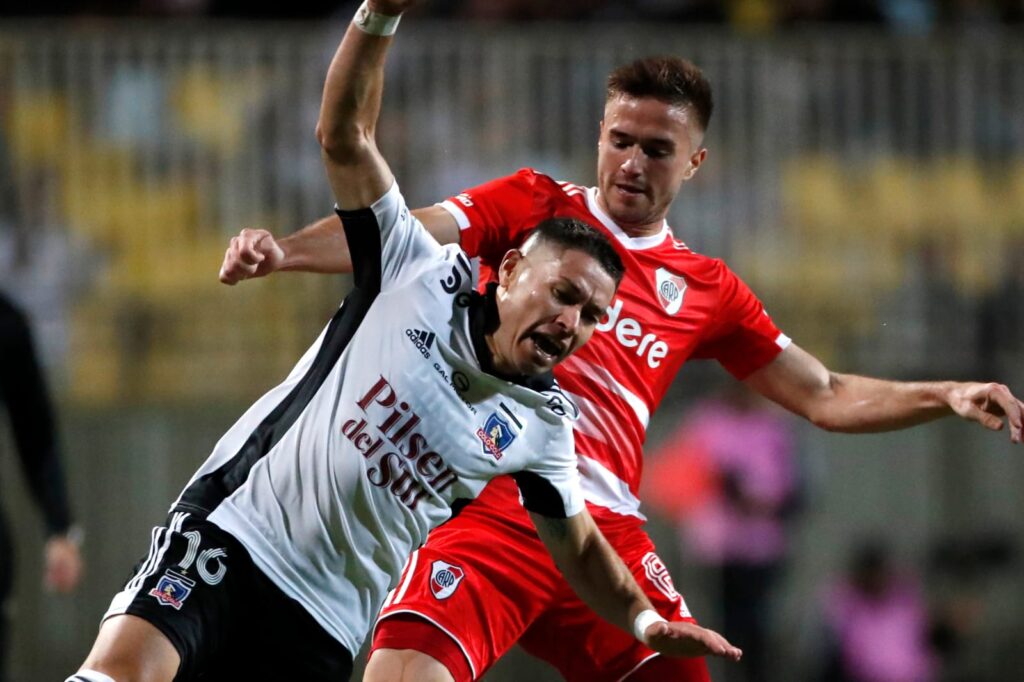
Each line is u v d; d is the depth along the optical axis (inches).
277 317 1413.6
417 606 701.9
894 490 1473.9
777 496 1402.6
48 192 1390.3
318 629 612.7
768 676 1417.3
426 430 601.3
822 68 1461.6
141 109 1405.0
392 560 618.5
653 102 715.4
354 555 608.7
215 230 1405.0
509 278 597.9
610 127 724.0
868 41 1467.8
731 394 1419.8
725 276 765.9
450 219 709.3
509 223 722.8
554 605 743.1
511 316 587.8
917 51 1472.7
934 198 1469.0
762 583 1400.1
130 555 1396.4
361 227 600.4
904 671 1437.0
